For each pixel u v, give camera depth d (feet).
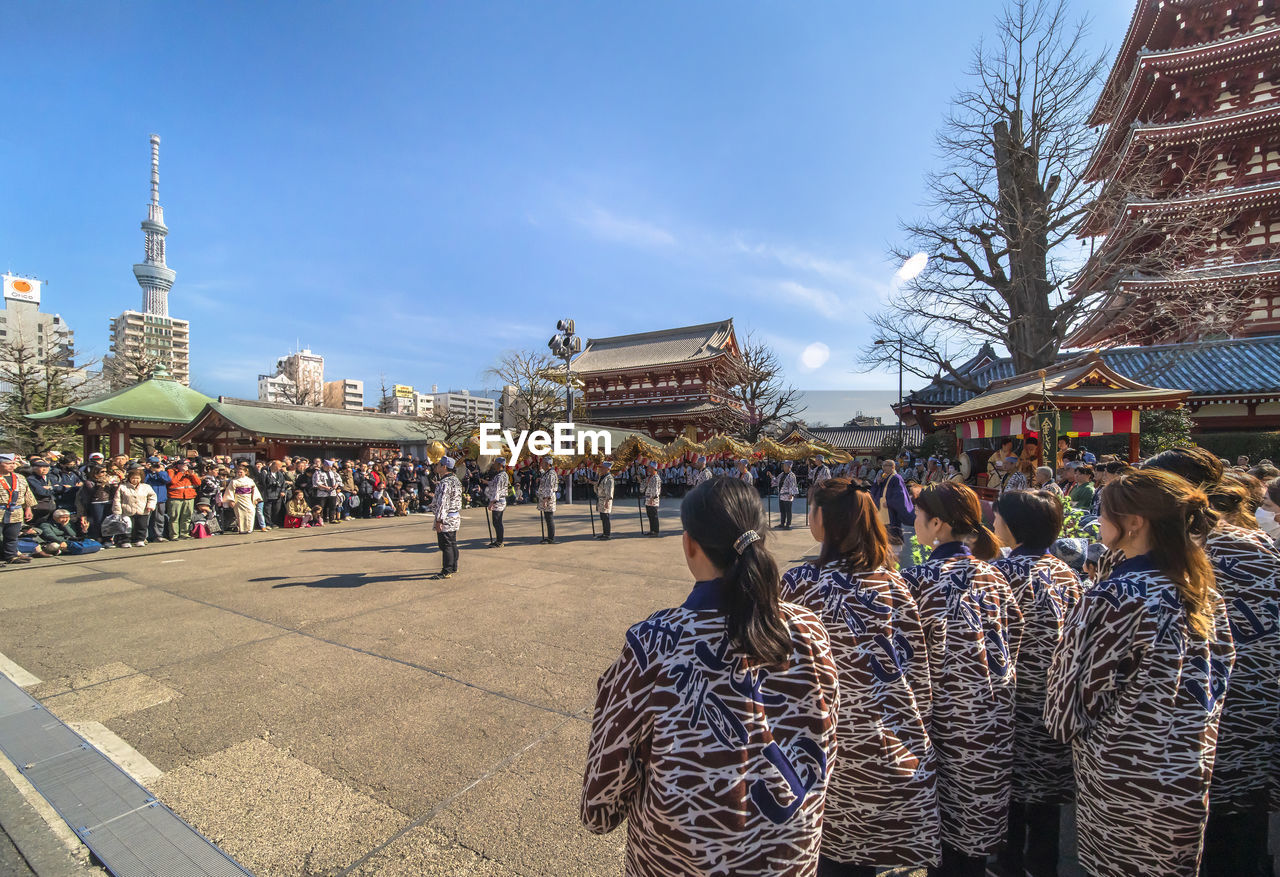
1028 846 7.86
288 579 25.81
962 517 7.33
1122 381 35.42
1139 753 5.76
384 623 19.08
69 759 10.82
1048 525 8.14
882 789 6.09
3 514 29.17
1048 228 60.59
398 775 10.28
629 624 18.93
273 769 10.51
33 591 23.71
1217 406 57.57
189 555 32.30
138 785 9.96
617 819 4.43
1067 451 35.29
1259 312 66.80
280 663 15.60
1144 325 71.87
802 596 6.69
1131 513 6.07
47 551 31.58
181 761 10.78
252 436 71.92
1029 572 7.97
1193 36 78.33
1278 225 68.13
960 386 66.54
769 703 4.02
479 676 14.65
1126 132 79.05
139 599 22.27
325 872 7.93
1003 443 40.45
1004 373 71.41
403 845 8.46
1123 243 62.64
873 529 6.58
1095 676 5.98
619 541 37.88
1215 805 7.23
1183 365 58.54
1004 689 6.85
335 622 19.20
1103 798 6.04
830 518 6.70
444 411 104.73
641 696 4.04
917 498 7.90
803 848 3.98
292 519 45.55
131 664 15.60
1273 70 71.00
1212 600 5.96
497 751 11.08
